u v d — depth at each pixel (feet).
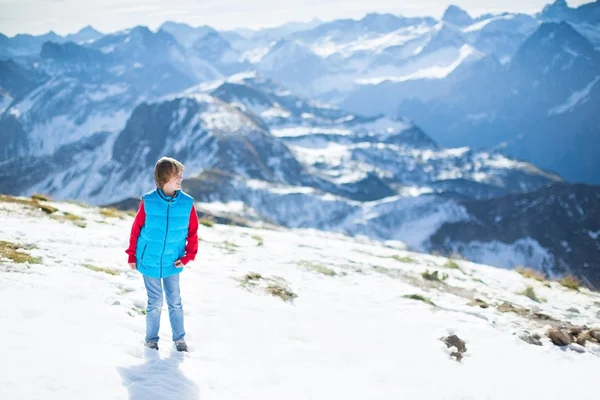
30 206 27.40
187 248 13.07
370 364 15.11
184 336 14.02
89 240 21.58
